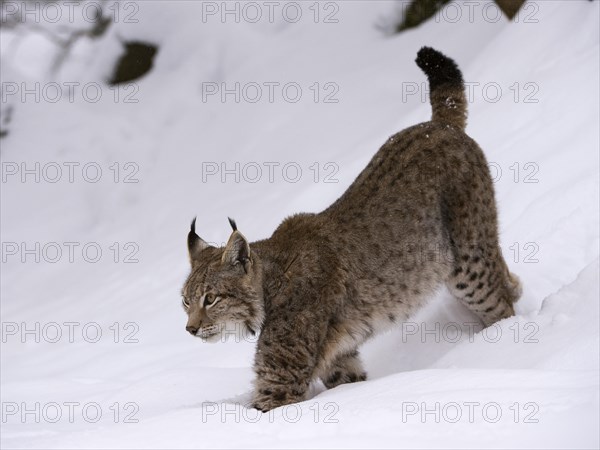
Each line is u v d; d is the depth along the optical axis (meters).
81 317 14.23
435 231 8.81
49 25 20.42
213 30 19.58
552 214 9.89
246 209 15.02
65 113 19.42
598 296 8.09
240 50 19.17
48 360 12.75
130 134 18.83
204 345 11.50
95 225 17.59
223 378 9.77
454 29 17.16
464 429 5.69
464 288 9.04
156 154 18.34
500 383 6.47
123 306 14.06
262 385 8.38
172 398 9.45
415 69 16.75
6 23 20.47
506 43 13.80
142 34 19.97
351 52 18.05
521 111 12.05
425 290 8.88
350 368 8.95
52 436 7.36
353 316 8.57
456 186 8.84
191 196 16.77
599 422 5.45
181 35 19.78
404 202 8.72
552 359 7.41
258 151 16.83
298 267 8.39
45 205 18.11
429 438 5.66
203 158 17.58
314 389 9.27
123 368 11.44
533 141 11.26
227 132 17.81
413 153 8.90
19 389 10.88
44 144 19.05
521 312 9.20
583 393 5.84
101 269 16.09
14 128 19.39
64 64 20.05
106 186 18.08
